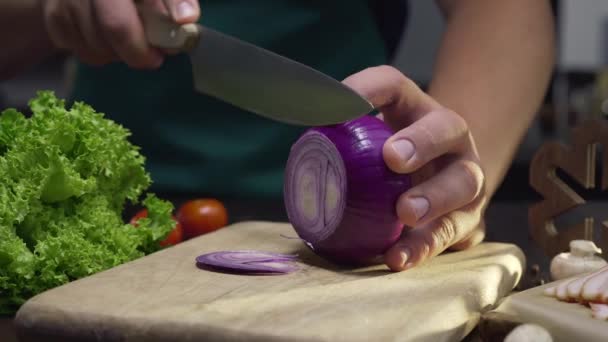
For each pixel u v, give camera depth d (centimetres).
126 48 86
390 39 113
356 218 75
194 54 83
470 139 80
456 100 92
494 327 66
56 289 70
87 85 111
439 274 75
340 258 77
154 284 72
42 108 80
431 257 80
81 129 79
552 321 66
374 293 71
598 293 66
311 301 69
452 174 77
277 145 108
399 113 82
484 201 81
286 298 70
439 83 94
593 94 157
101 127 80
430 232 78
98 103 111
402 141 75
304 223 79
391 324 65
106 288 71
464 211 80
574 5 202
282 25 108
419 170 82
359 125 76
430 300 69
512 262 79
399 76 80
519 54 94
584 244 77
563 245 85
